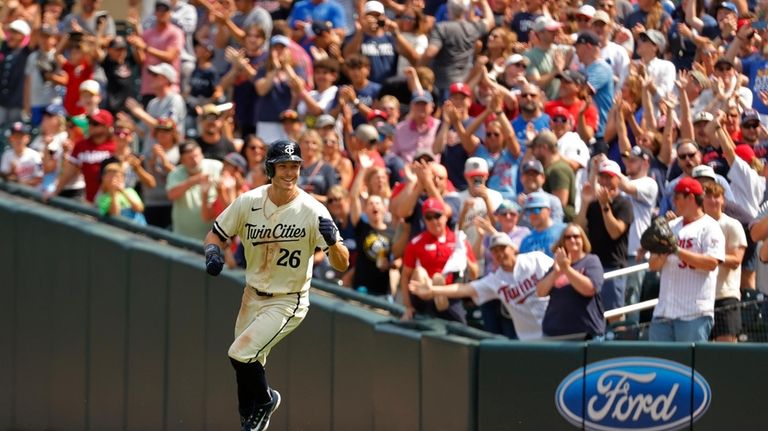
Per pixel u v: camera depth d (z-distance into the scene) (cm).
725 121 4319
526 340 3766
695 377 3497
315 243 3114
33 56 6212
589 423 3622
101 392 5141
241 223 3131
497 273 3947
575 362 3644
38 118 6191
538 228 4056
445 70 5375
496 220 4322
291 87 5375
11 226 5562
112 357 5088
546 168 4356
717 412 3466
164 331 4850
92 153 5519
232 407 4575
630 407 3569
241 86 5562
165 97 5584
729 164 4178
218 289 4625
